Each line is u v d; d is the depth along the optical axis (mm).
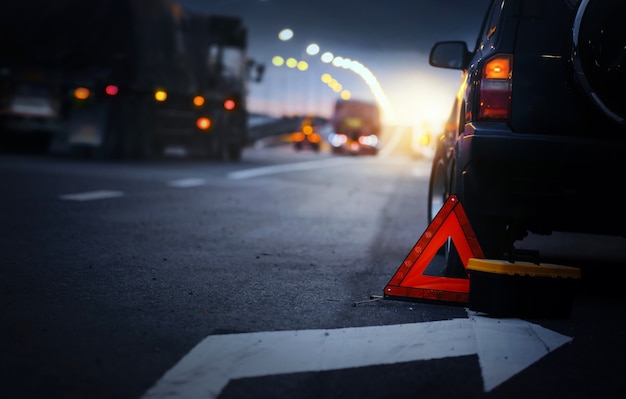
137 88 22453
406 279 5266
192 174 18578
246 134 28453
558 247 8539
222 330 4367
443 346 4172
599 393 3543
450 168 6387
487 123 5395
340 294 5492
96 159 22453
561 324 4820
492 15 6035
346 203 13242
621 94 5133
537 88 5348
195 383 3475
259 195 14023
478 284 4973
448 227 5277
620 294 6012
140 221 9445
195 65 24547
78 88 22141
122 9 21859
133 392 3344
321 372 3688
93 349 3941
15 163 18859
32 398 3250
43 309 4719
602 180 5223
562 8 5441
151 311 4770
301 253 7445
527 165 5250
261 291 5504
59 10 21766
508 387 3566
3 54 21891
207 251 7332
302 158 33688
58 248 7082
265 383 3508
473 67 5688
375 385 3529
